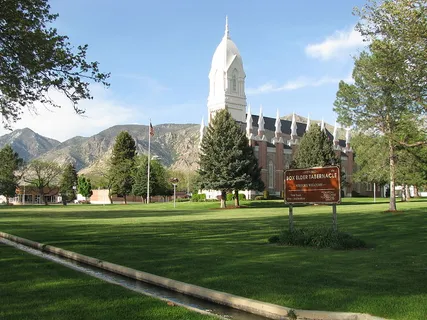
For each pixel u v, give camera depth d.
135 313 7.45
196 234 21.34
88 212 47.91
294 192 18.05
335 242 16.09
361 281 10.13
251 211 46.72
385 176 41.75
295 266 12.17
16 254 14.72
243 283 9.94
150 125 81.62
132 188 99.62
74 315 7.33
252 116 111.81
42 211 51.25
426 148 37.62
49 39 16.91
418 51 14.58
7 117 19.05
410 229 22.62
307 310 7.72
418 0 13.99
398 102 22.03
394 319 7.20
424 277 10.62
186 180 150.25
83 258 13.97
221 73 107.06
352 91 35.28
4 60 16.66
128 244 17.31
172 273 11.18
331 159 70.75
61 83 17.23
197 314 7.44
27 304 8.05
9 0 15.53
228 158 58.38
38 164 102.00
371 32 15.55
